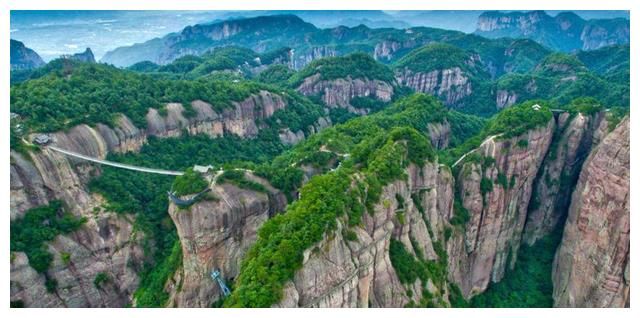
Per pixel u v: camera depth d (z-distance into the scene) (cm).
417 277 7062
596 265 8019
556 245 10488
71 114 10044
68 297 8212
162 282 8338
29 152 8656
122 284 8912
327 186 6556
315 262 5591
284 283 5250
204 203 7669
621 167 7838
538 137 10119
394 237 7212
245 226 8044
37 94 10112
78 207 9038
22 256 7856
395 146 8012
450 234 8638
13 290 7594
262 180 8619
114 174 10019
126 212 9444
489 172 9519
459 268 8906
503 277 9900
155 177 10625
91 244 8825
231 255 7919
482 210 9425
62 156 9175
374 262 6500
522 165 9869
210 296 7694
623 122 8288
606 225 7919
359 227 6278
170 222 9812
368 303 6334
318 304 5512
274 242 5678
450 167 9550
